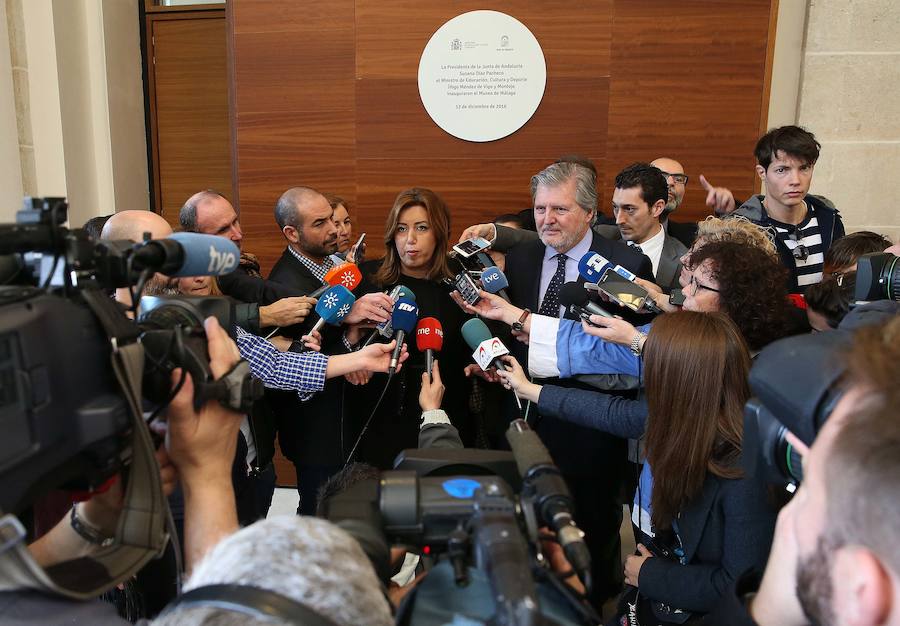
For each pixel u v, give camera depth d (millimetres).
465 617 580
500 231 2557
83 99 3693
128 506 694
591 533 2096
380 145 3162
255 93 3178
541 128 3100
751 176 3070
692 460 1187
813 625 504
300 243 2691
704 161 3070
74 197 3635
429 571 657
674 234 2926
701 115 3043
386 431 2133
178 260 820
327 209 2682
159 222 1512
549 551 707
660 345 1230
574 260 2170
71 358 604
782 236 2488
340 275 2113
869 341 493
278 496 3250
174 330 759
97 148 3824
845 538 447
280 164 3219
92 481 687
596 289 1844
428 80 3088
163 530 698
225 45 4160
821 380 538
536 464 699
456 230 3199
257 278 2498
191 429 776
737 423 1169
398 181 3184
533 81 3059
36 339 558
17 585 581
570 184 2096
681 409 1201
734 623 702
